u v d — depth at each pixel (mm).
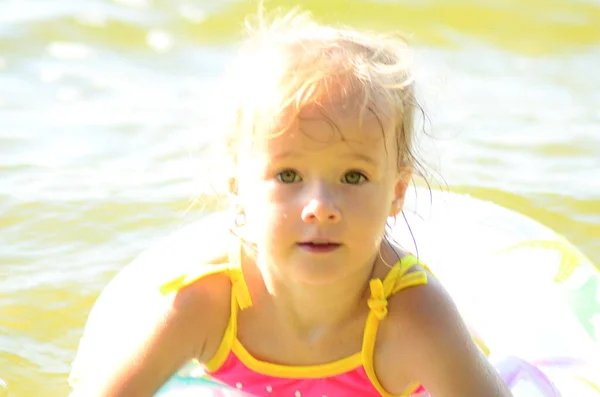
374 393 2809
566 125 5984
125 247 4312
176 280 2793
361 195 2516
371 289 2723
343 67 2564
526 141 5637
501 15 8000
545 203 4727
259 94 2580
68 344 3664
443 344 2703
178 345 2775
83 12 7598
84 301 3914
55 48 7023
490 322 3363
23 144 5406
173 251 3512
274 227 2512
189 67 6871
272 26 2969
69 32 7277
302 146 2486
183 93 6332
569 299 3412
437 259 3605
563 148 5555
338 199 2486
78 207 4625
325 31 2824
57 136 5543
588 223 4566
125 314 3213
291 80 2537
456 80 6758
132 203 4668
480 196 4719
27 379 3416
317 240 2479
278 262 2549
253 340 2803
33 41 7086
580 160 5375
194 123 5770
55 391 3367
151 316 2799
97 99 6188
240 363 2822
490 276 3520
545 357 3197
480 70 7043
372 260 2730
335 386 2793
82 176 4996
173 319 2762
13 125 5684
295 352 2775
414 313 2727
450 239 3691
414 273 2787
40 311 3838
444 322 2729
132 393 2744
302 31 2822
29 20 7391
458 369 2697
